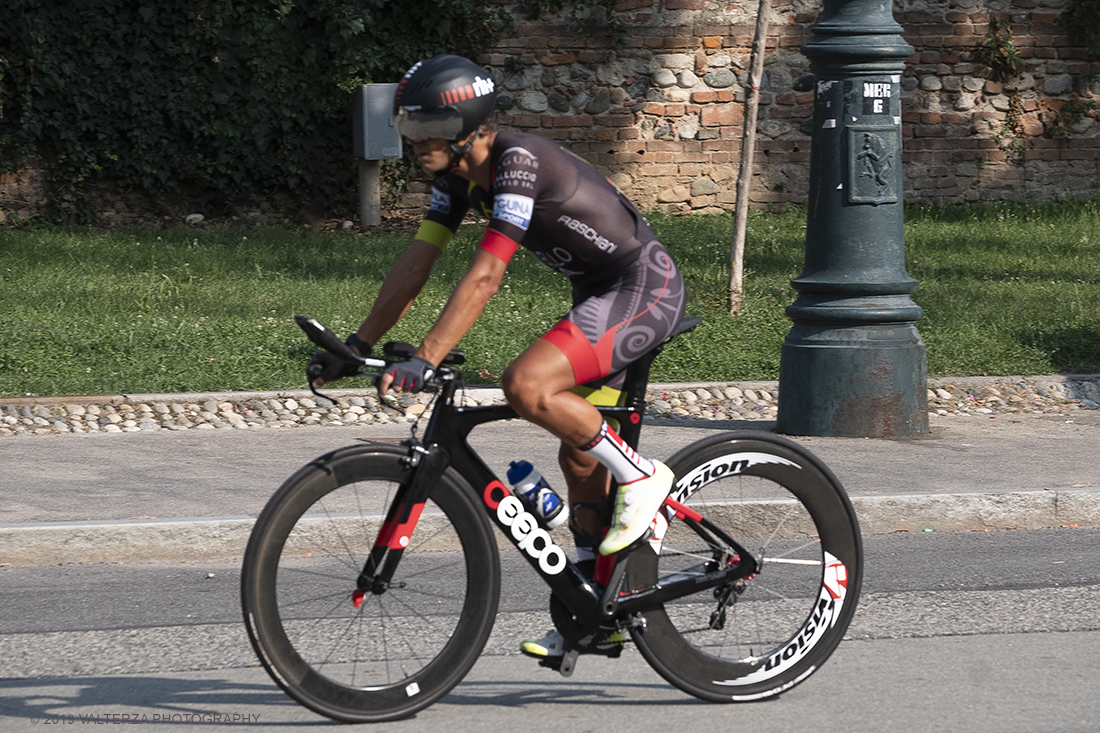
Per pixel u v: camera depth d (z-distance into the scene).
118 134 25.45
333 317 17.08
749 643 6.86
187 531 9.61
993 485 10.93
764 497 7.39
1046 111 28.92
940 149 28.75
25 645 7.63
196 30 25.19
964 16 28.34
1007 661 7.32
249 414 13.57
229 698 6.75
